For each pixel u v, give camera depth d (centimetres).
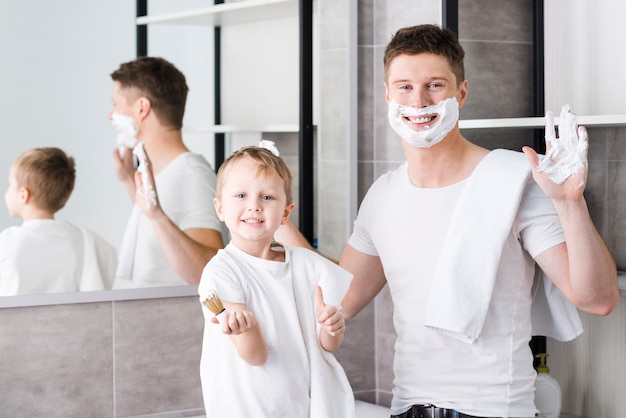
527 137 242
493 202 154
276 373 145
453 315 152
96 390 209
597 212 233
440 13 227
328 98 231
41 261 196
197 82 212
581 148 139
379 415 226
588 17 224
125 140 204
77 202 199
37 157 194
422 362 159
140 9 204
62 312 204
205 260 213
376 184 172
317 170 231
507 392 154
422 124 158
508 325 155
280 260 154
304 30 226
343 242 236
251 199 149
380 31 239
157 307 214
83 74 199
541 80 237
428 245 159
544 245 152
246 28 218
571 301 150
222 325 137
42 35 194
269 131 223
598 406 227
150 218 207
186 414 220
